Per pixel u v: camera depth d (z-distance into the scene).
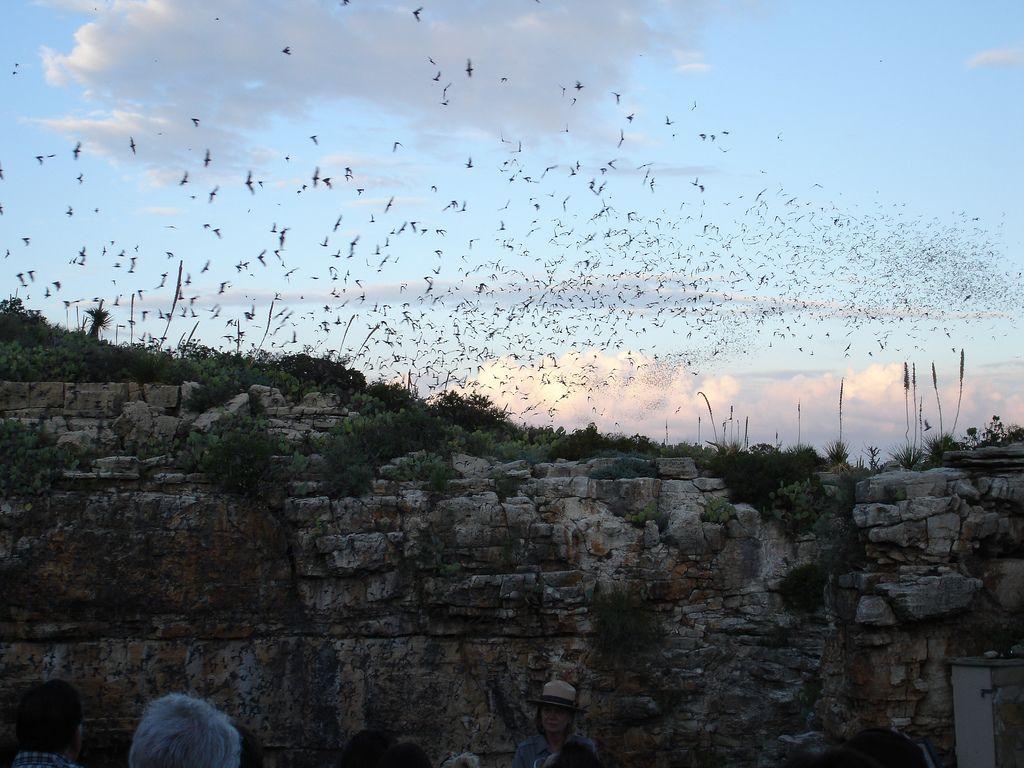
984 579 26.45
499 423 46.50
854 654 26.72
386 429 35.72
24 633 29.19
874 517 26.75
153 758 8.11
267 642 30.59
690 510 33.53
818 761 6.00
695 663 32.00
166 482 31.16
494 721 31.23
